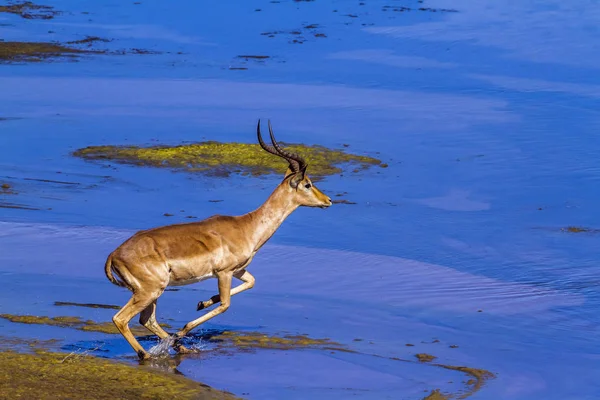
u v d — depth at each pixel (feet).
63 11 607.78
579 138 320.91
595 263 199.62
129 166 277.44
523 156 297.94
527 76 431.84
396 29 541.75
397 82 418.51
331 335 147.74
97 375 121.19
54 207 231.30
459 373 133.80
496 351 145.28
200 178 266.98
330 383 125.90
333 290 175.01
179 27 559.38
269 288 174.60
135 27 560.20
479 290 179.01
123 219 222.69
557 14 588.09
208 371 128.06
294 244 208.95
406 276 186.80
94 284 167.94
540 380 132.98
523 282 185.78
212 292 168.66
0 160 280.72
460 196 255.91
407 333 151.94
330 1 629.92
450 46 498.69
